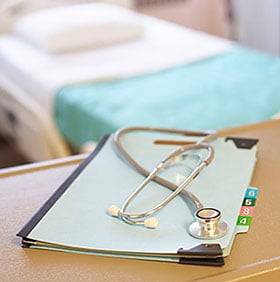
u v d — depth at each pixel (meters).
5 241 0.79
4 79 2.93
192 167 0.94
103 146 1.06
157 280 0.68
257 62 2.79
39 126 2.41
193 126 2.09
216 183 0.89
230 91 2.43
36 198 0.91
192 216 0.80
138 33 3.34
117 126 2.12
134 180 0.92
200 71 2.73
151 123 2.13
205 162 0.92
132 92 2.49
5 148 3.45
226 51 2.99
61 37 3.15
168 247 0.72
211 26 4.24
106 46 3.25
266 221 0.79
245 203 0.84
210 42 3.17
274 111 2.20
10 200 0.91
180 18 4.13
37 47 3.22
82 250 0.75
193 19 4.17
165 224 0.78
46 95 2.59
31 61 3.01
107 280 0.69
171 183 0.88
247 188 0.88
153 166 0.96
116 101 2.39
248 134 1.09
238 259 0.71
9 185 0.96
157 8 4.03
